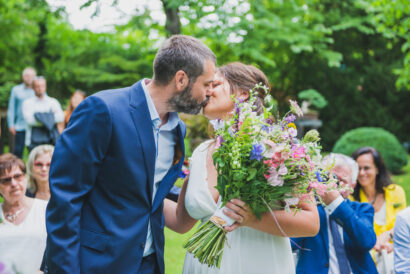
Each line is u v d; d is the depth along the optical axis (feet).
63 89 46.50
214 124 6.52
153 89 6.77
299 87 48.32
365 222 8.79
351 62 48.80
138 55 42.63
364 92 48.91
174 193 8.57
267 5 37.04
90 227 6.45
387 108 48.52
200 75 6.59
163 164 7.09
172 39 6.74
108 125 6.27
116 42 44.32
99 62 44.78
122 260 6.37
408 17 25.08
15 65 48.37
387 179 12.86
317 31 36.60
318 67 47.06
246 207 6.37
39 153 11.98
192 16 28.86
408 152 48.70
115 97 6.53
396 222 8.67
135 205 6.55
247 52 33.14
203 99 6.79
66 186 6.18
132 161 6.42
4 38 46.42
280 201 6.63
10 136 28.02
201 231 6.61
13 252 8.99
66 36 46.50
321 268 8.77
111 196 6.46
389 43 47.01
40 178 11.97
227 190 6.37
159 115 6.92
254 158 5.99
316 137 6.46
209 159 7.38
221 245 6.48
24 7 45.70
